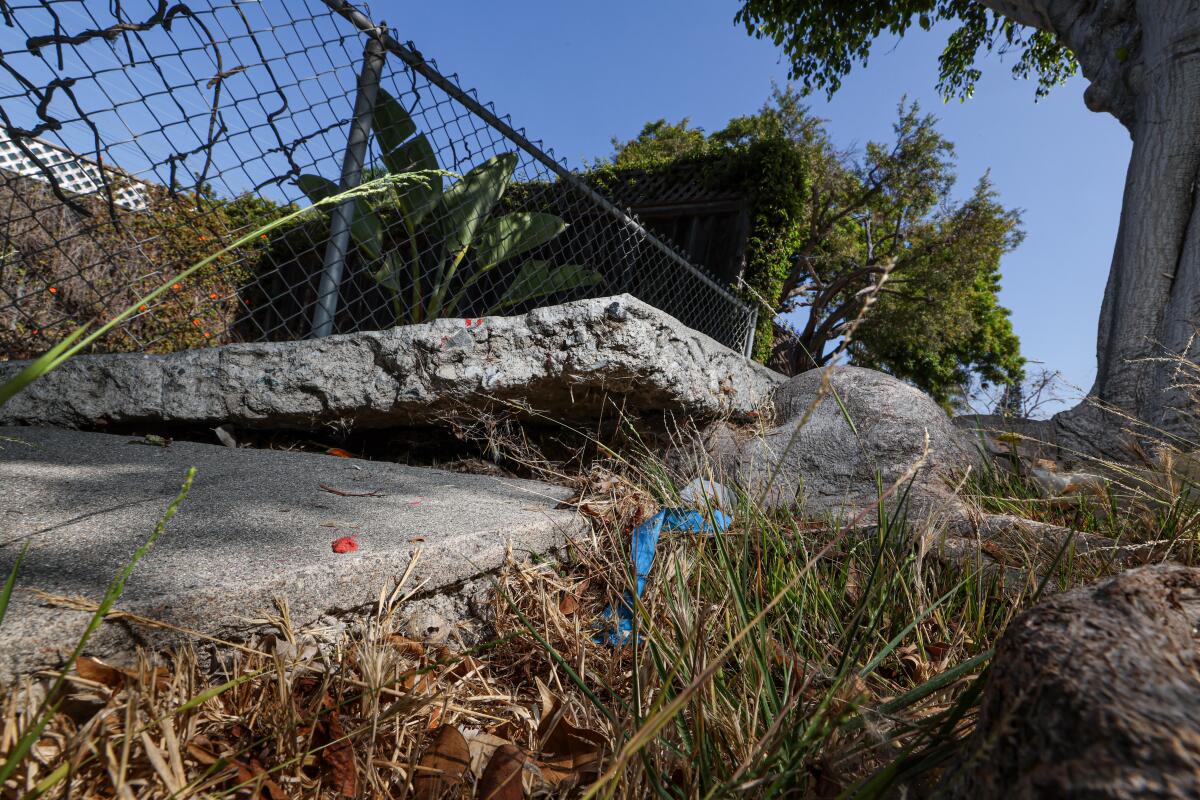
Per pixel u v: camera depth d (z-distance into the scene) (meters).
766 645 1.14
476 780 1.02
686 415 3.02
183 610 1.04
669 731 1.05
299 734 1.00
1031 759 0.52
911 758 0.80
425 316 4.65
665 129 22.77
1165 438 2.99
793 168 8.83
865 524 1.96
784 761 0.88
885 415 2.70
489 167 3.81
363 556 1.32
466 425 2.76
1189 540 1.68
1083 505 2.17
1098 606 0.67
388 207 4.03
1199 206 3.40
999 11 5.19
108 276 3.28
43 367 0.49
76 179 2.74
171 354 2.51
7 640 0.86
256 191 2.48
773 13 9.61
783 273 8.95
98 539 1.26
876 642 1.38
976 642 1.37
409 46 2.93
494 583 1.62
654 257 5.21
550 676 1.40
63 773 0.69
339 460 2.38
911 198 17.53
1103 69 4.23
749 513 1.73
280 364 2.54
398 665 1.19
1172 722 0.47
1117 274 3.73
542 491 2.30
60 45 1.92
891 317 17.72
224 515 1.51
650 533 1.92
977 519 1.92
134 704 0.80
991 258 18.89
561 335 2.60
